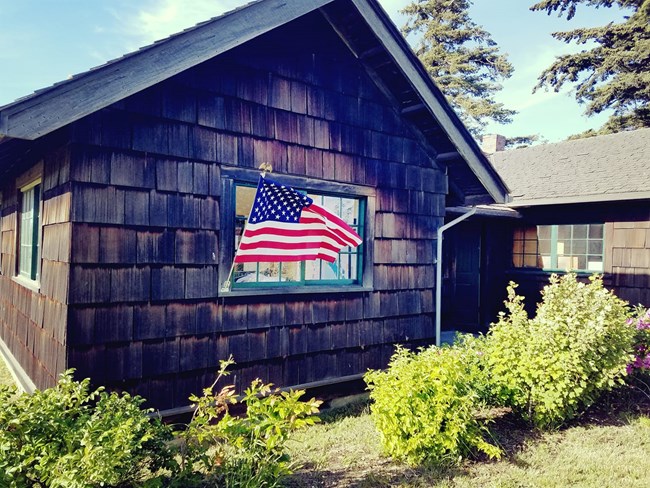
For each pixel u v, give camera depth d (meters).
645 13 17.27
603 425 4.44
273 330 4.68
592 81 19.06
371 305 5.51
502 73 26.08
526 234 9.98
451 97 26.45
